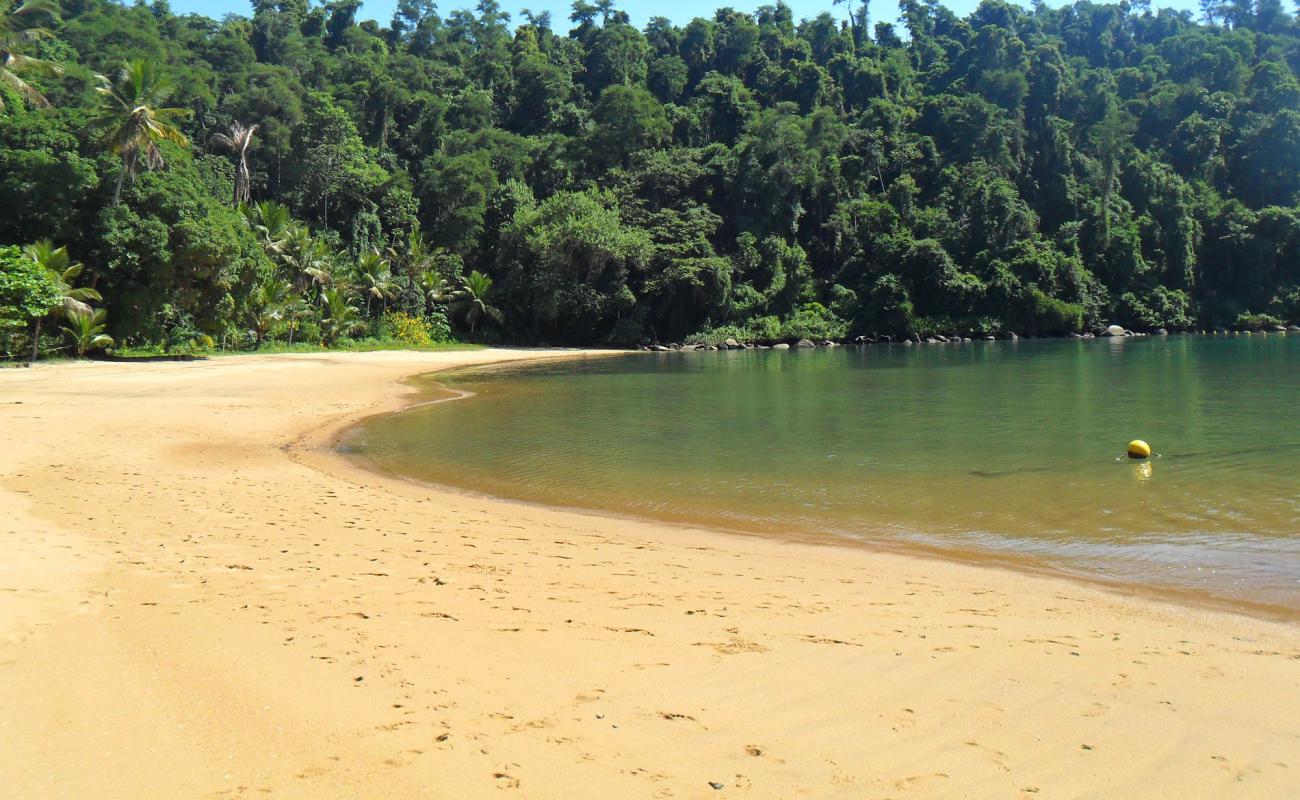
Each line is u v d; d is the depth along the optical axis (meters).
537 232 69.62
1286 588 7.57
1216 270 83.50
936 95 98.50
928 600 7.19
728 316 74.62
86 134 38.69
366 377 35.75
